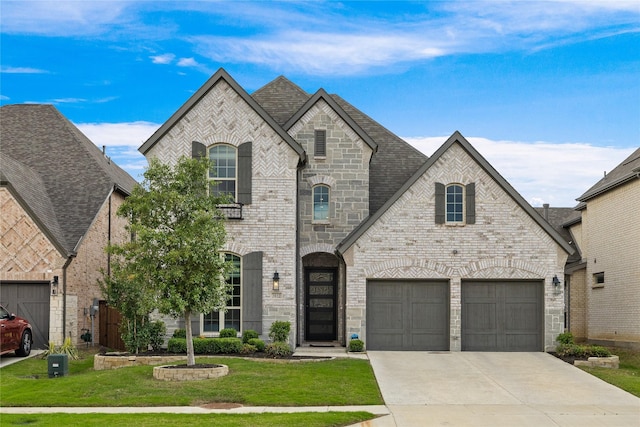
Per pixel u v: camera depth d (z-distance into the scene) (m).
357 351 23.56
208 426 13.16
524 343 24.42
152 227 19.09
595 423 14.24
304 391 16.80
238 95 24.59
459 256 24.39
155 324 22.88
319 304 27.34
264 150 24.50
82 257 26.86
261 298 24.05
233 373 18.84
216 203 19.83
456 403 16.28
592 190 31.47
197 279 18.52
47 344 24.84
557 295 24.25
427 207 24.52
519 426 13.91
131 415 14.36
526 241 24.44
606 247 30.12
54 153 30.77
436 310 24.53
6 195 25.06
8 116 32.75
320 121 26.91
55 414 14.52
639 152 30.88
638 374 20.58
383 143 29.91
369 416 14.62
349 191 26.75
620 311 28.58
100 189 28.89
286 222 24.31
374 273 24.31
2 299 25.00
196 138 24.45
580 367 21.33
